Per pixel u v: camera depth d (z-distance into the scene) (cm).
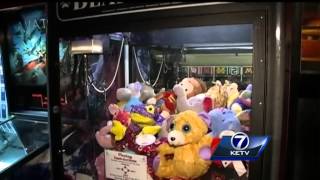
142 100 131
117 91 135
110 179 131
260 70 91
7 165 156
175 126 110
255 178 97
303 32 92
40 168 174
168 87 143
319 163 98
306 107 96
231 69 129
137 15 108
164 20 104
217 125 106
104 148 131
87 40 131
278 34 88
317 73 93
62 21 122
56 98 127
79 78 141
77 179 143
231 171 110
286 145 92
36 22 197
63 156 133
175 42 133
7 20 204
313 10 90
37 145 176
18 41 205
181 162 107
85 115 145
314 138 97
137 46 146
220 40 124
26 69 206
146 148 118
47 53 125
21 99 209
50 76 126
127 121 124
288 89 90
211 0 95
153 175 119
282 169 92
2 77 208
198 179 114
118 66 147
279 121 90
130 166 124
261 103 92
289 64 89
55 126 128
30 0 141
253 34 91
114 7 111
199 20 98
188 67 139
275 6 88
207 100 114
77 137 142
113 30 114
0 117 216
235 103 109
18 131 194
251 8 91
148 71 147
